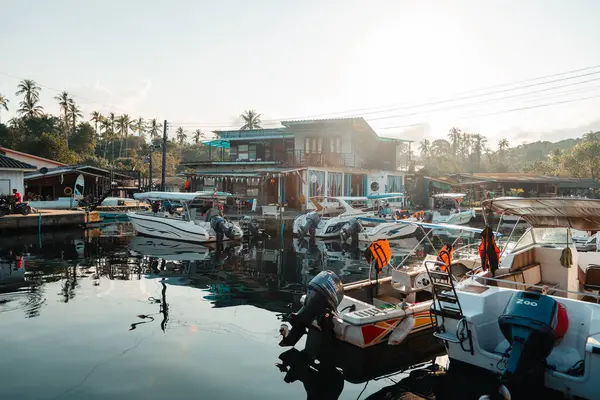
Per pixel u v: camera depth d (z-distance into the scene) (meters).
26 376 5.13
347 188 29.64
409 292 8.12
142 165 62.50
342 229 18.34
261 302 8.69
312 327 7.06
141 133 92.19
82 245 16.70
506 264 7.18
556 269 7.56
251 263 13.34
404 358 6.18
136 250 15.62
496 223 28.41
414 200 36.75
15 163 24.91
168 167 67.38
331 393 4.98
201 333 6.77
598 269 7.42
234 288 9.91
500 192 39.88
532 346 4.65
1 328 6.81
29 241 17.66
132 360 5.67
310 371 5.55
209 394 4.80
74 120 72.00
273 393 4.89
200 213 22.61
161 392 4.82
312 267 12.77
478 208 30.83
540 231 8.06
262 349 6.21
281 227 20.77
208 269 12.22
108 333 6.67
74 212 23.44
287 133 32.94
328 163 28.31
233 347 6.23
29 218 20.62
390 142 34.31
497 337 5.70
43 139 52.06
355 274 11.80
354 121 29.02
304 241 18.98
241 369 5.50
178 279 10.77
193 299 8.81
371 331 6.28
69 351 5.93
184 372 5.35
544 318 4.69
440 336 5.60
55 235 19.78
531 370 4.64
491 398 4.95
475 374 5.64
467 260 9.93
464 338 5.43
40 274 11.07
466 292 5.77
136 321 7.30
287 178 28.72
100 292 9.24
